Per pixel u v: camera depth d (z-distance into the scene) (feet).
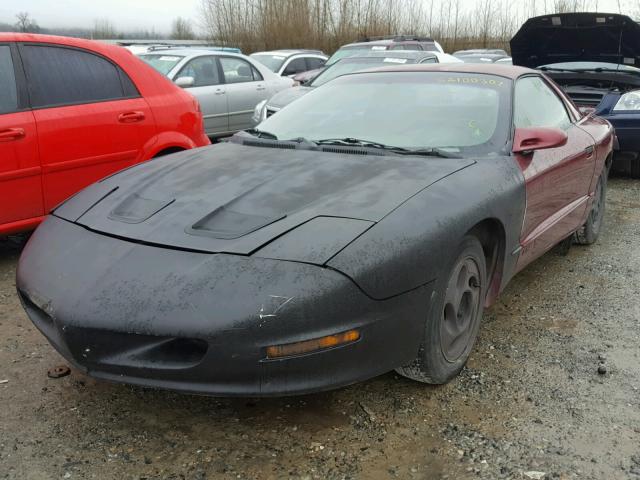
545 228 11.86
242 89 30.09
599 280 13.92
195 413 8.61
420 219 8.08
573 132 13.78
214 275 7.21
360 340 7.39
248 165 10.02
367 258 7.38
